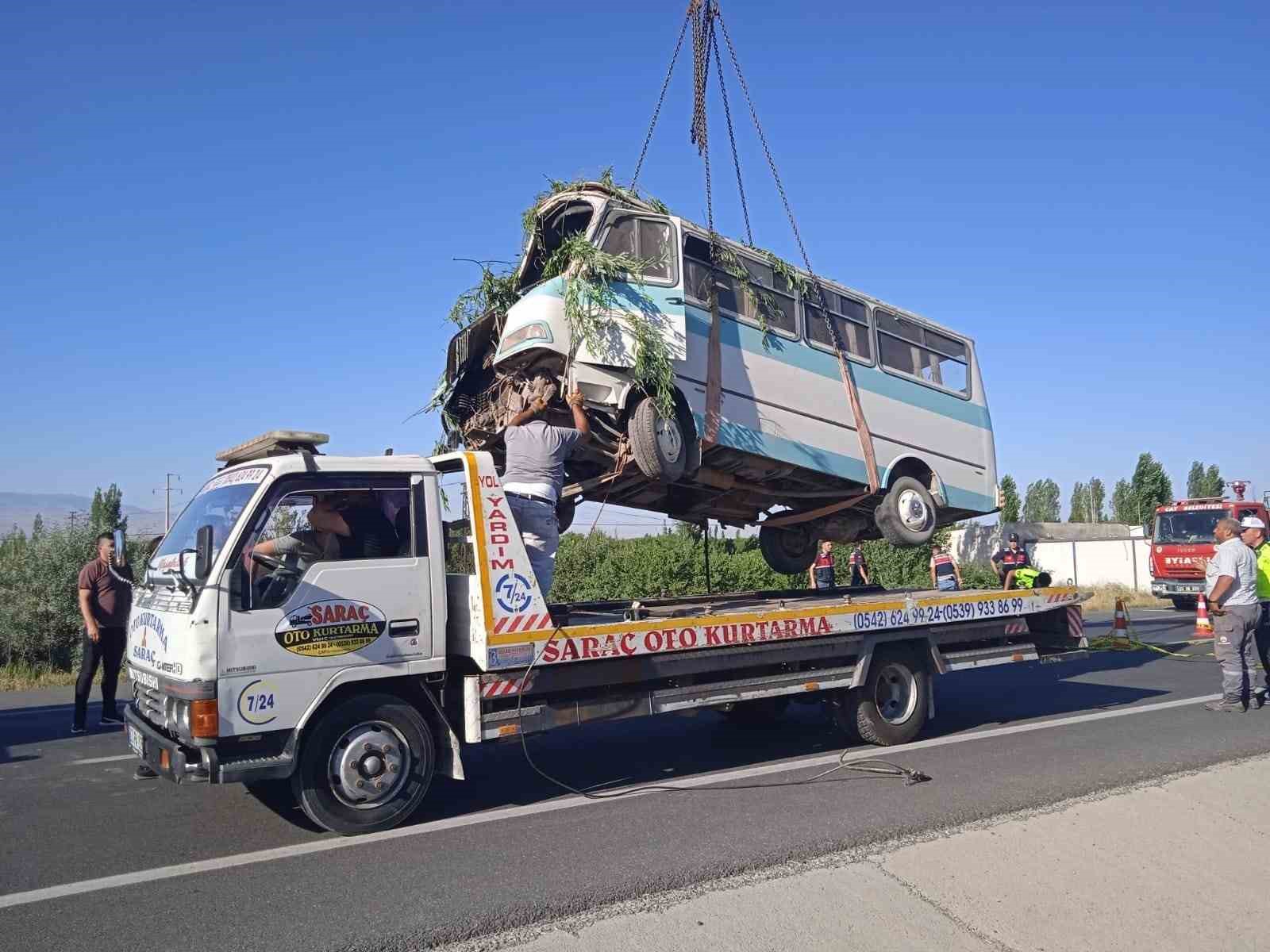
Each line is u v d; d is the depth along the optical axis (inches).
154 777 296.4
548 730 254.1
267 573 223.6
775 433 365.7
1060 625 390.3
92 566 385.1
